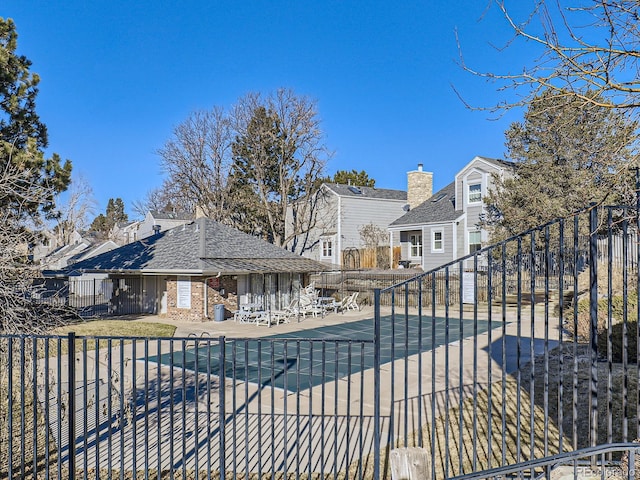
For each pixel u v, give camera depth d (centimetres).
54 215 1146
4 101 1307
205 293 1962
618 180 386
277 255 2369
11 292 776
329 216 3353
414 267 2870
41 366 970
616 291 1260
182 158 3709
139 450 575
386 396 820
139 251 2205
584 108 395
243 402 793
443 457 537
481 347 1261
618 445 267
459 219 2645
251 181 3638
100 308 2397
